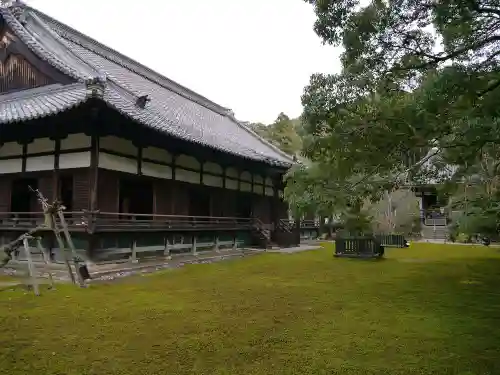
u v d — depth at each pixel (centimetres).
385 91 719
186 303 793
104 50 2152
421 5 683
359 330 612
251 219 2173
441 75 564
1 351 510
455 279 1141
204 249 1738
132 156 1420
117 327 617
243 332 597
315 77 742
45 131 1338
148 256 1412
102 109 1133
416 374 443
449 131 638
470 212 722
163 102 2075
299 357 493
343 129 677
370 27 706
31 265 915
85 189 1266
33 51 1473
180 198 1678
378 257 1736
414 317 691
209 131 2033
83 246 1184
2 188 1475
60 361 477
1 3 1741
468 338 572
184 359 485
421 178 896
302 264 1513
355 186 695
